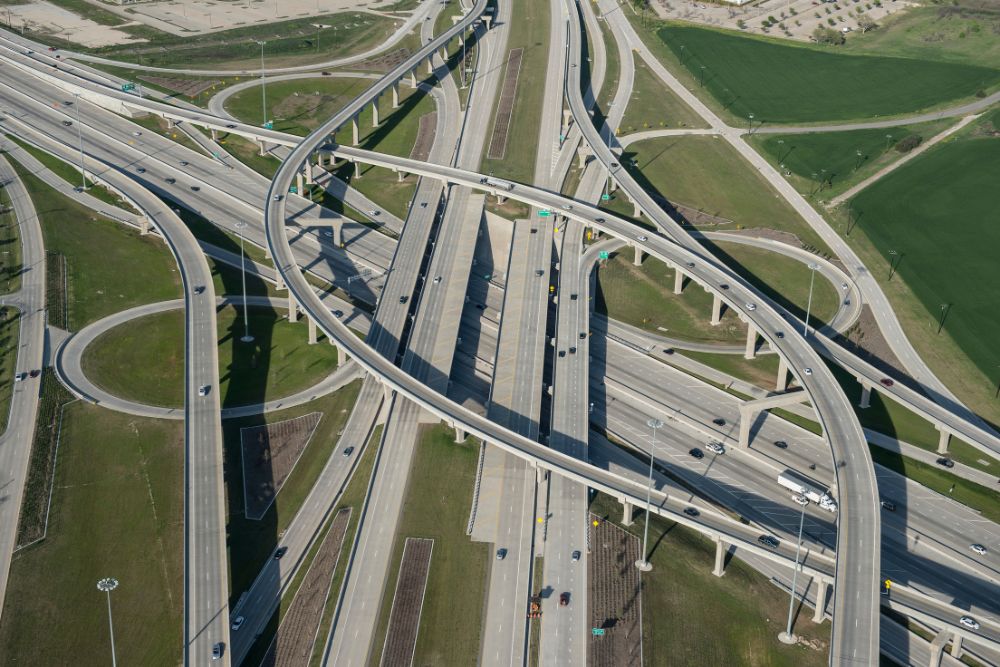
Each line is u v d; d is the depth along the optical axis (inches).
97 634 7647.6
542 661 7455.7
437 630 7741.1
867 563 7805.1
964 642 7790.4
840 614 7362.2
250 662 7500.0
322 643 7632.9
